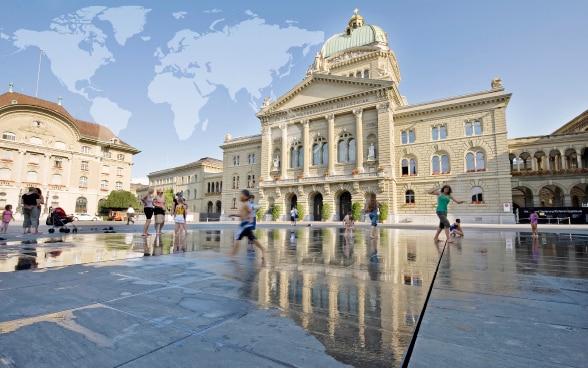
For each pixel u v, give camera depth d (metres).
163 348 2.63
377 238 14.76
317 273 5.76
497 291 4.44
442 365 2.28
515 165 46.44
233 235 16.25
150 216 14.23
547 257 8.02
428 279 5.25
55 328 3.04
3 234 15.12
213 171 79.69
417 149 43.38
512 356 2.42
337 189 44.69
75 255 7.95
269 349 2.60
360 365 2.32
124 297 4.12
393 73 56.81
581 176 38.69
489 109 39.81
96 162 65.75
